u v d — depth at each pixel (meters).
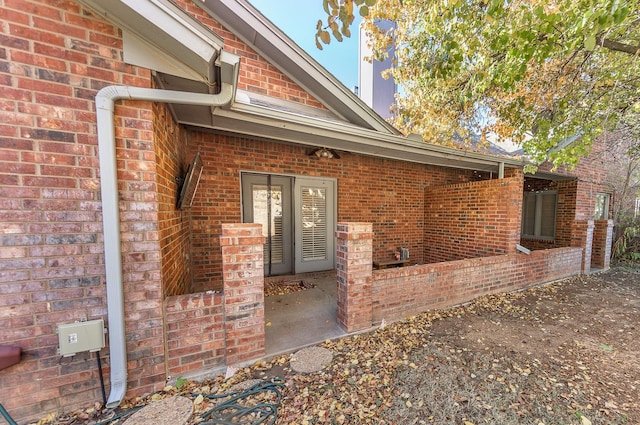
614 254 7.48
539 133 3.99
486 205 5.32
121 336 1.89
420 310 3.69
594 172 7.01
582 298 4.49
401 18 4.29
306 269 5.49
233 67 2.01
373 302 3.28
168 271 2.43
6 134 1.60
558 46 2.90
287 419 1.84
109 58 1.83
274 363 2.51
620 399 2.10
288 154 5.06
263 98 3.86
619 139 5.23
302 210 5.41
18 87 1.61
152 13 1.65
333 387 2.18
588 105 3.48
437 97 4.21
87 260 1.82
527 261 4.98
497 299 4.33
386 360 2.56
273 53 3.79
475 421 1.86
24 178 1.65
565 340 3.05
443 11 2.81
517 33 2.44
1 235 1.62
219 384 2.19
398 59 4.82
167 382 2.15
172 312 2.17
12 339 1.67
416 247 6.77
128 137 1.90
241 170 4.64
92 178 1.81
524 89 3.88
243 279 2.42
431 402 2.03
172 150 2.81
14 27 1.58
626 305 4.18
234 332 2.40
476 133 5.23
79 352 1.82
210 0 3.40
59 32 1.68
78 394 1.85
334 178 5.63
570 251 5.82
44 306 1.73
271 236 5.15
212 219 4.39
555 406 2.01
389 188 6.29
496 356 2.68
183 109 2.72
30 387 1.73
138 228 1.96
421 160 5.17
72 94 1.73
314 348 2.76
